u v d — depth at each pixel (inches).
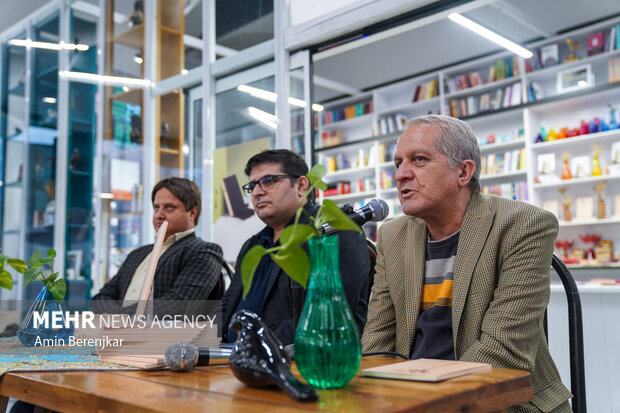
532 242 47.3
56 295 52.0
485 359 43.3
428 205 50.6
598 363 93.7
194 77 154.9
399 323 52.5
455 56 289.3
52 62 197.0
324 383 29.1
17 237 204.2
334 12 126.1
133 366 38.8
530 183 252.4
